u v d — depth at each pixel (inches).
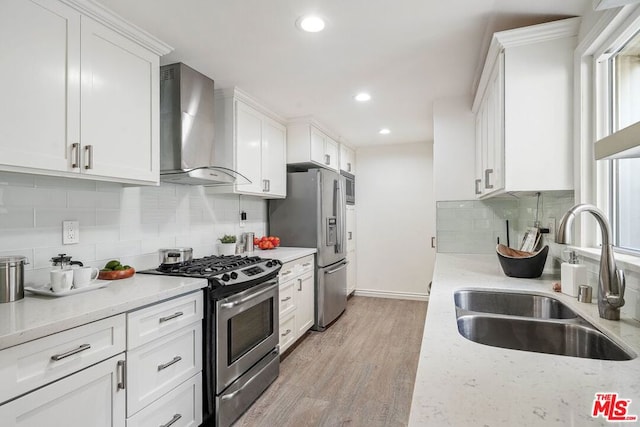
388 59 87.4
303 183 141.3
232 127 107.7
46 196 66.3
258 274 89.4
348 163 191.2
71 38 58.7
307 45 80.0
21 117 52.0
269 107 126.2
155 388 61.4
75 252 71.6
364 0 62.9
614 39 56.5
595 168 63.8
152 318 61.0
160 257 87.7
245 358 83.9
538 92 69.3
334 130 163.0
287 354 117.0
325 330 140.7
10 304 53.5
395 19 69.2
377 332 138.3
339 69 93.7
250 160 115.8
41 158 54.5
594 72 63.6
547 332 49.0
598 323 45.6
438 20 69.5
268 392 92.2
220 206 117.6
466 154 120.7
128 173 69.1
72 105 58.8
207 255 110.6
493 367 32.8
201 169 87.2
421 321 152.3
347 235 189.0
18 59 51.7
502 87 72.4
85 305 52.9
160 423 62.5
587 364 33.5
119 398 54.6
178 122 84.6
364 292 201.8
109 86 65.4
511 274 80.5
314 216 139.5
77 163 59.5
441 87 107.9
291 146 142.8
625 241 59.8
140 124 72.0
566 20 65.2
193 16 67.7
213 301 74.1
